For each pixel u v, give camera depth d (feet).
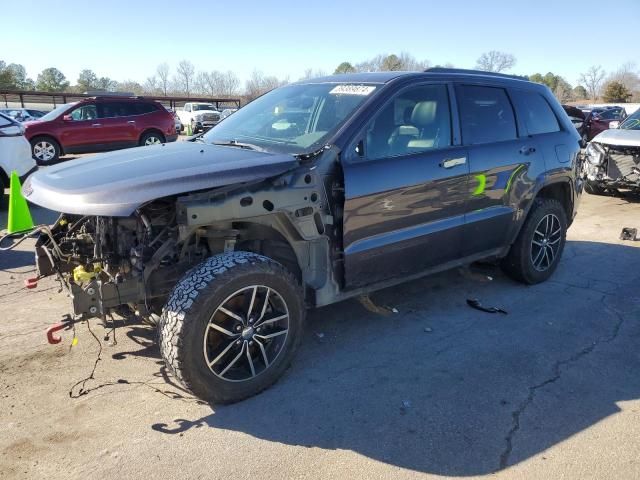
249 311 10.31
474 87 14.89
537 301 15.98
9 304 15.14
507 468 8.84
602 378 11.70
